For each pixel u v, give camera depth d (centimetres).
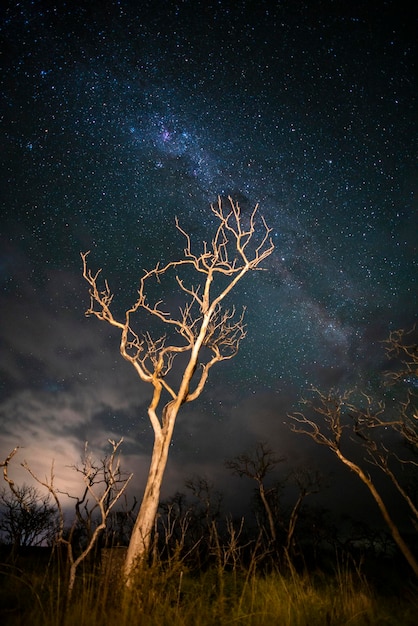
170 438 1067
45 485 717
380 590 1202
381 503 1848
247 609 757
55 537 716
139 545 868
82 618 594
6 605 653
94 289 1216
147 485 991
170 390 1155
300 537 2653
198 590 802
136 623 614
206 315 1236
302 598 820
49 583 707
